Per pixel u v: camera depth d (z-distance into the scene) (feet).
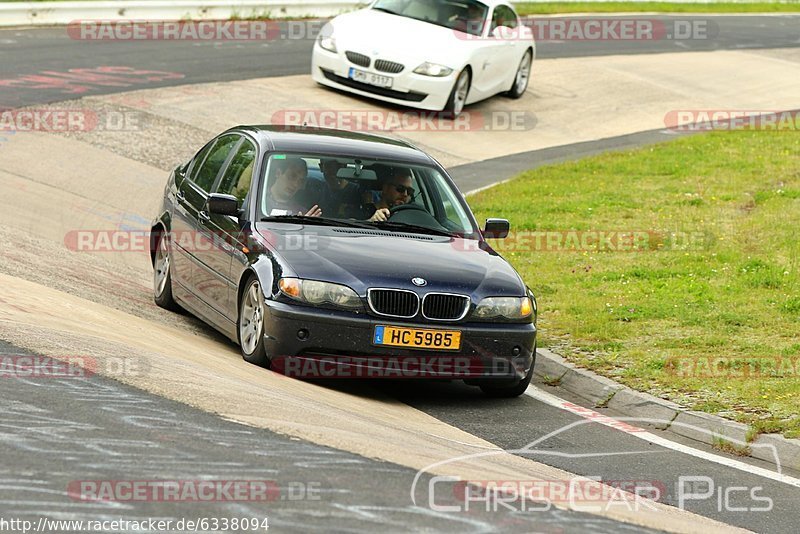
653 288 124.16
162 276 107.76
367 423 70.59
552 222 154.51
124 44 245.24
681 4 430.20
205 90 208.33
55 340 74.59
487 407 87.35
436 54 211.82
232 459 55.36
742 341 104.83
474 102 225.35
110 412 60.80
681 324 110.63
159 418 60.90
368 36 214.48
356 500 51.21
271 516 47.83
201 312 98.22
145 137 176.96
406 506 51.29
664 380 93.76
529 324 88.33
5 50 222.48
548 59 284.41
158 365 73.36
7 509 46.26
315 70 218.79
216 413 63.77
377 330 82.89
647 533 54.39
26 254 111.86
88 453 53.72
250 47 257.96
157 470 52.42
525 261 137.28
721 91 269.44
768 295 120.26
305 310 82.53
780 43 347.77
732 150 203.82
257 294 86.28
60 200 142.51
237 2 292.81
